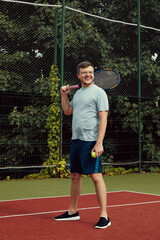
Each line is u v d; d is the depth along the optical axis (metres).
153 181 7.86
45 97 9.12
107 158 9.68
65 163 8.42
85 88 3.73
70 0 11.02
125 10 11.50
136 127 9.87
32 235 3.15
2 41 10.14
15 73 9.91
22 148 9.18
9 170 9.10
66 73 9.84
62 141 9.14
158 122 9.98
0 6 10.21
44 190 6.49
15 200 5.21
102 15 11.16
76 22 10.05
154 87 10.85
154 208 4.49
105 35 10.91
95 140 3.62
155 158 9.97
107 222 3.47
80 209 4.40
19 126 9.09
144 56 10.88
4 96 9.26
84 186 6.99
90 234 3.19
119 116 9.89
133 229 3.38
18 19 10.28
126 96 9.47
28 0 10.46
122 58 10.52
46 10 10.11
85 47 10.11
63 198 5.42
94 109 3.64
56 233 3.22
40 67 10.16
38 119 9.01
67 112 3.97
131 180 8.02
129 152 9.85
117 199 5.25
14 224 3.59
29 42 10.30
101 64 10.34
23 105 9.38
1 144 9.12
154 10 11.52
